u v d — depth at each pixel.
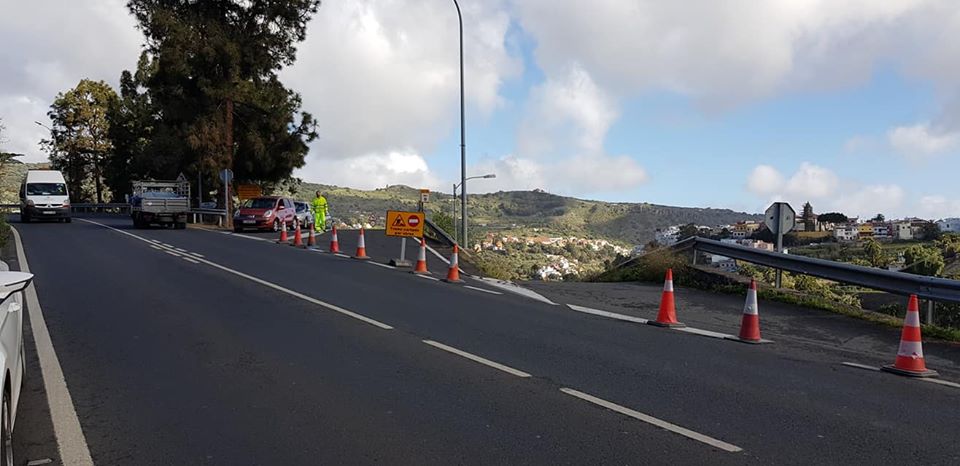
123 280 14.52
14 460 5.02
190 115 45.03
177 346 8.56
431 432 5.66
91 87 67.06
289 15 45.00
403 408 6.28
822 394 7.09
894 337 10.43
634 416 6.17
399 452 5.22
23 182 39.69
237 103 44.34
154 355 8.10
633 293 14.93
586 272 22.00
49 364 7.67
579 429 5.79
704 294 14.71
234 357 8.05
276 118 45.41
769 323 11.43
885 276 11.40
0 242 21.98
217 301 12.02
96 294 12.60
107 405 6.28
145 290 13.15
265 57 45.19
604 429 5.80
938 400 6.97
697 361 8.44
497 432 5.68
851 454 5.34
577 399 6.65
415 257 22.31
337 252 23.09
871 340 10.20
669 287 10.98
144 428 5.70
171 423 5.82
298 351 8.41
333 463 5.00
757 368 8.18
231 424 5.80
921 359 8.09
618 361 8.29
